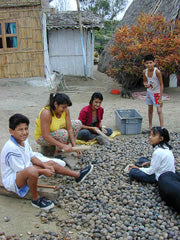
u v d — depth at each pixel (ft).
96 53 70.49
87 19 44.32
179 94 31.73
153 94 17.99
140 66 28.71
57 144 12.97
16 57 35.04
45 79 35.65
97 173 12.92
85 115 16.51
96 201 10.84
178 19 31.37
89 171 12.17
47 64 38.37
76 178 11.99
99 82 42.27
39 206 10.44
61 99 12.50
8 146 10.19
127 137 18.02
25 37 34.50
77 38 44.19
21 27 34.06
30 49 35.01
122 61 29.68
